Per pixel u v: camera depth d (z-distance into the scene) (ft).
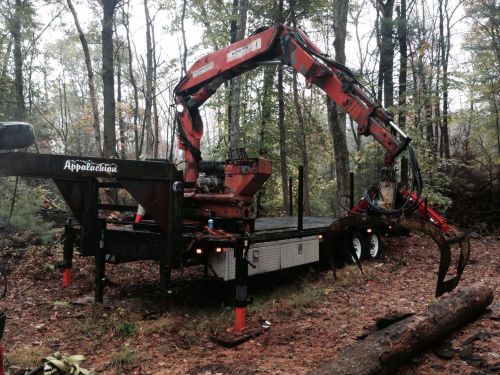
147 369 13.47
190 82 26.20
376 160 49.08
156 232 19.47
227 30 51.11
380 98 61.31
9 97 48.85
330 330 16.80
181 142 25.59
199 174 24.22
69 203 19.54
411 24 52.29
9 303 19.90
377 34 63.72
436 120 48.39
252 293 22.47
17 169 14.87
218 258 18.94
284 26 23.31
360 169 51.08
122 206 21.21
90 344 15.53
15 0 50.80
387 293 22.39
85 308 19.27
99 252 19.83
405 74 54.24
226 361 14.07
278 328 17.19
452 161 45.11
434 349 13.91
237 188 21.61
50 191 38.68
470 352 13.57
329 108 40.63
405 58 52.65
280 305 20.11
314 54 22.27
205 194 22.33
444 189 43.39
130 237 19.29
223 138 57.52
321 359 13.99
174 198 17.92
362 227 29.37
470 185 45.60
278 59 24.86
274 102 55.67
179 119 25.94
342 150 39.63
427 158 44.01
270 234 21.71
